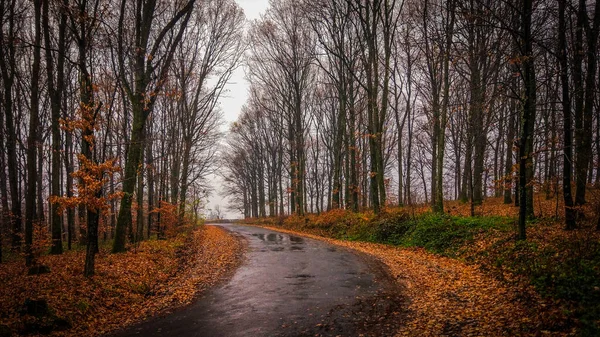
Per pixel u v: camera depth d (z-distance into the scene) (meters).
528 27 10.23
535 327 5.85
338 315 7.73
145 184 26.72
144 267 12.62
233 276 12.21
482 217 16.11
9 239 20.45
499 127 22.97
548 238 10.48
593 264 7.47
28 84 19.58
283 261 14.52
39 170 23.08
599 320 5.39
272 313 8.11
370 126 23.03
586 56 11.39
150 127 25.88
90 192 9.77
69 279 9.77
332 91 35.59
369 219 21.83
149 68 15.52
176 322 7.92
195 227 34.22
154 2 15.67
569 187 11.00
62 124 9.91
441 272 11.06
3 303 7.95
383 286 9.95
